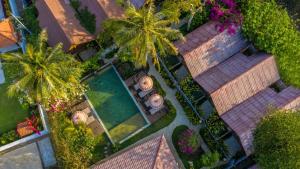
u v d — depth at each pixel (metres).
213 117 42.97
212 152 43.44
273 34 42.34
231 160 43.06
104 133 44.12
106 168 40.38
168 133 44.12
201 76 43.38
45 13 44.03
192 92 44.31
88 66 44.28
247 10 43.25
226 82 41.75
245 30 43.16
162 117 44.44
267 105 42.00
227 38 43.53
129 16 38.12
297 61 45.00
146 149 40.59
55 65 37.00
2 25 44.31
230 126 41.44
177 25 45.78
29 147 43.81
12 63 37.41
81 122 42.94
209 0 44.34
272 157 38.19
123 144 43.84
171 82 44.56
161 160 39.97
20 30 44.97
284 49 43.22
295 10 50.31
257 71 42.53
